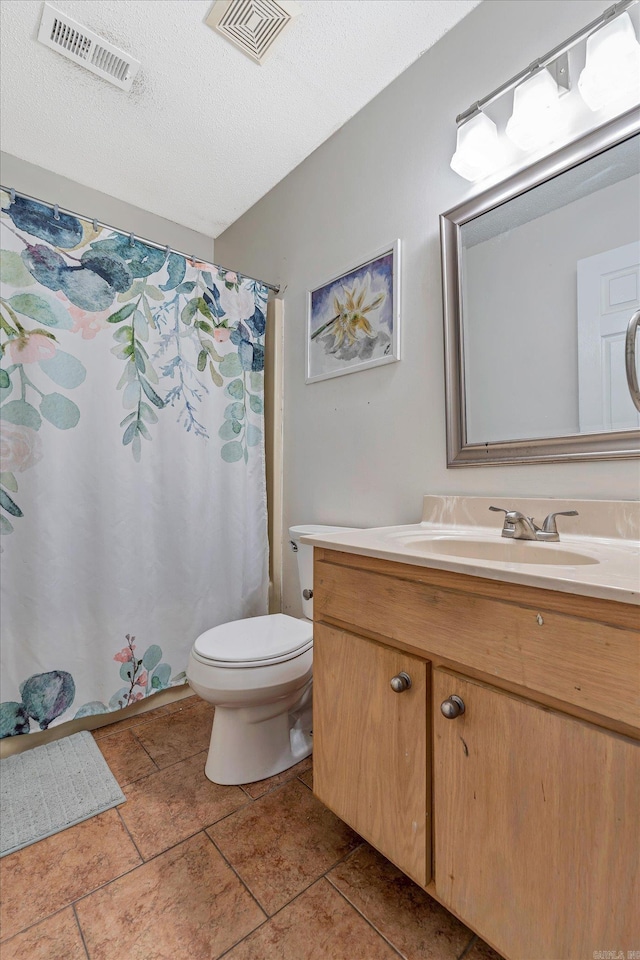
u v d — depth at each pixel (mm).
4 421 1427
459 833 752
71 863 1014
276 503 2092
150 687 1698
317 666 1053
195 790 1262
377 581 908
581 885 603
